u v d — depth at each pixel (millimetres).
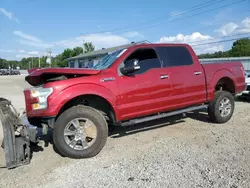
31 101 3740
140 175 3188
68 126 3811
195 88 5129
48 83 3777
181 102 4930
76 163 3672
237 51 56688
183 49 5145
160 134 4973
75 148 3836
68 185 3002
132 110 4305
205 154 3803
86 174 3287
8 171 3445
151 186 2895
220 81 5824
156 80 4543
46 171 3416
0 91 14875
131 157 3814
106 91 4016
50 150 4250
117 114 4160
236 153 3801
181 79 4883
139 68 4070
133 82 4285
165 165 3455
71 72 3906
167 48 4898
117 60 4281
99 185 2973
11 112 3875
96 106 4359
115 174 3248
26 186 3012
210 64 5543
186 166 3393
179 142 4430
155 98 4551
